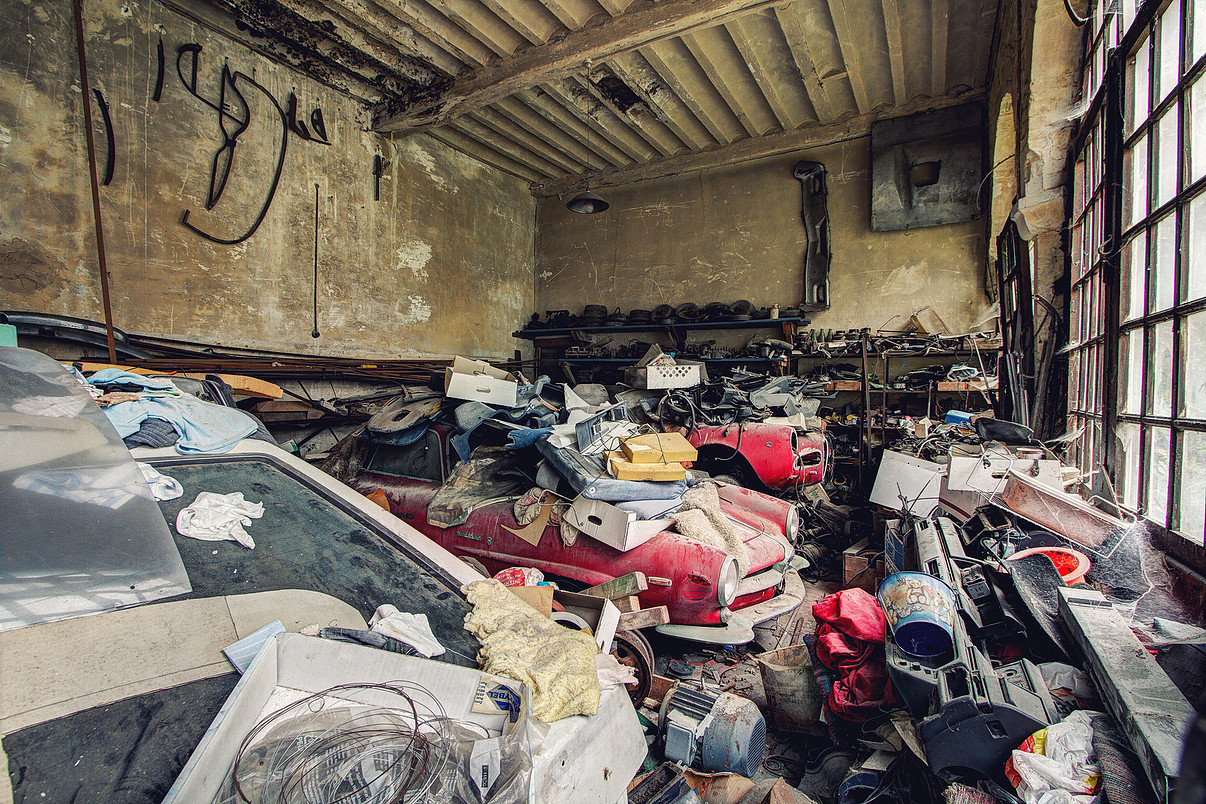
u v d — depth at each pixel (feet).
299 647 3.09
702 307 24.61
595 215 27.63
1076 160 10.58
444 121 19.57
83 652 2.85
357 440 11.68
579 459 9.04
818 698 7.04
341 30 16.12
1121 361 8.46
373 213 20.26
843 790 5.68
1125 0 8.66
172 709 2.77
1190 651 4.94
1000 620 6.18
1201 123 6.27
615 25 15.69
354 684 3.04
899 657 5.72
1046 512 8.19
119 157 13.55
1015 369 11.80
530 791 2.59
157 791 2.40
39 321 11.32
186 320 14.87
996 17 15.88
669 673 8.76
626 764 3.49
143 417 5.16
